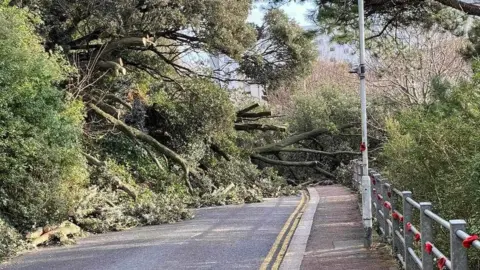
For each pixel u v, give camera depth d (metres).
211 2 20.17
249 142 31.66
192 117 25.09
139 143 22.56
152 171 22.67
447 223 4.65
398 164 9.60
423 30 17.84
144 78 26.66
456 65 24.33
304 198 23.00
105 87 22.92
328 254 9.52
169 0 19.41
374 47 19.86
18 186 12.91
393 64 24.66
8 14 13.30
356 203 17.52
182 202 19.92
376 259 8.74
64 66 15.15
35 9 18.08
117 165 21.08
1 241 11.27
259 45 27.02
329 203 18.89
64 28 19.95
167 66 26.48
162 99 25.55
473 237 4.05
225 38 21.16
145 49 22.95
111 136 22.14
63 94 15.56
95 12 18.84
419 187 8.55
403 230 7.48
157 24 19.91
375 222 11.60
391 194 9.05
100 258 10.65
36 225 13.01
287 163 30.86
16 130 12.61
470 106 8.13
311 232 12.29
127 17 19.20
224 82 28.03
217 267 9.18
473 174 6.44
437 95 10.54
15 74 12.62
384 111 27.72
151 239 12.93
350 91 38.44
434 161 8.20
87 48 21.23
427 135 8.16
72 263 10.27
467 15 15.27
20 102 12.85
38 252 11.74
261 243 11.40
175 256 10.44
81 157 15.27
